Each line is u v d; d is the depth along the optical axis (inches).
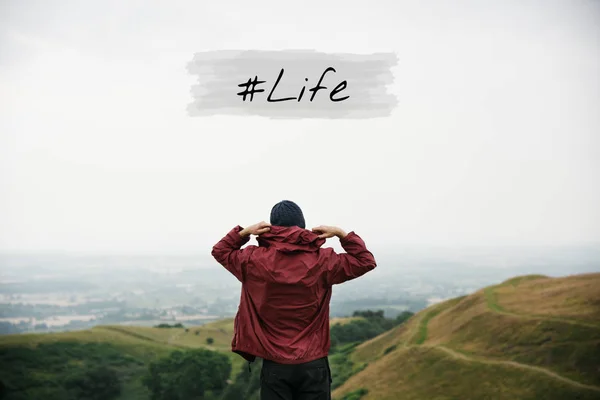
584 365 1483.8
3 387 2623.0
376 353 2482.8
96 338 3639.3
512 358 1685.5
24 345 3265.3
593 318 1717.5
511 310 2060.8
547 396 1427.2
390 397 1808.6
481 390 1598.2
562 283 2213.3
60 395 2652.6
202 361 2778.1
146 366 3134.8
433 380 1781.5
